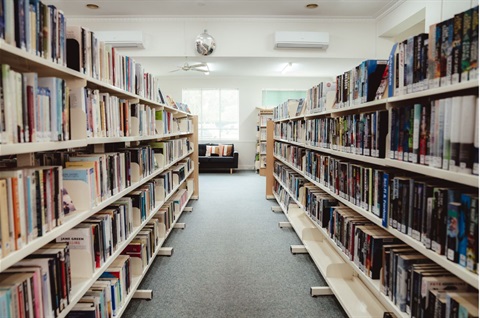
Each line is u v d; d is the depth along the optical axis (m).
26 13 1.06
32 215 1.06
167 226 3.28
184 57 5.82
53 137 1.20
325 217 2.52
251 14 5.47
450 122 1.05
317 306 2.15
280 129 4.87
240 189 6.30
